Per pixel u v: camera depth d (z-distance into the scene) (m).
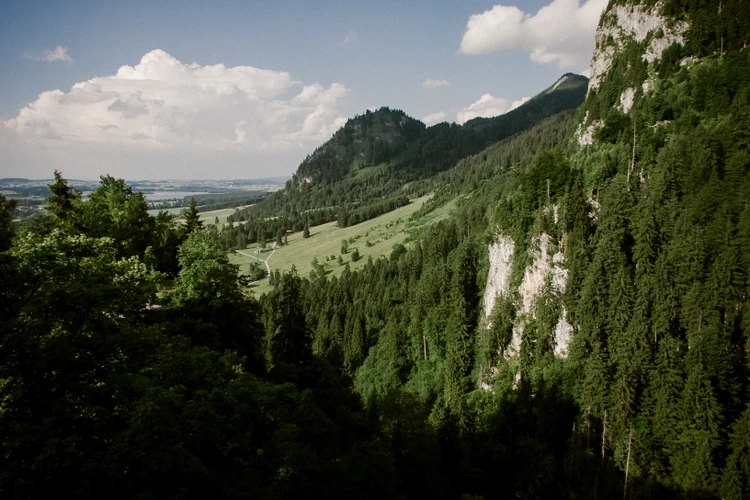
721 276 60.09
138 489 17.12
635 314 63.94
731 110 80.12
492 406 78.44
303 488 22.77
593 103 111.75
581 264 73.81
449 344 94.69
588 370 63.97
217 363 28.92
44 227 42.78
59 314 20.27
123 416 19.75
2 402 17.47
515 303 84.75
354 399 50.81
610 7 123.25
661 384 58.50
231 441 21.30
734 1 98.38
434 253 139.25
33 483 14.88
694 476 51.53
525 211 87.62
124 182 54.50
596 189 83.88
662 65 100.50
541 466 60.38
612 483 56.22
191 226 73.31
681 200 72.81
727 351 58.25
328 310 138.62
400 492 31.03
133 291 25.55
